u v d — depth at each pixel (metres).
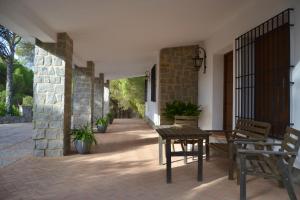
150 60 11.80
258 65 5.14
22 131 12.22
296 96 4.08
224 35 6.89
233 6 5.64
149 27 6.57
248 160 3.65
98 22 5.74
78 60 9.53
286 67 4.27
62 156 5.99
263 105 4.95
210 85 8.02
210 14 6.08
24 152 6.77
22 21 4.70
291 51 4.18
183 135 4.10
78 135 6.33
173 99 9.30
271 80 4.71
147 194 3.57
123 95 23.75
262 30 5.02
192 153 4.16
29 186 3.90
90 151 6.49
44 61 6.05
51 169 4.86
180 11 5.68
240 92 5.87
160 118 9.29
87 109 10.64
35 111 6.01
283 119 4.34
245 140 3.86
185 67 9.32
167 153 4.07
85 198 3.42
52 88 6.04
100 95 14.95
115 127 13.62
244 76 5.68
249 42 5.50
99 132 10.77
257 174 3.23
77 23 5.63
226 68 7.76
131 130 11.99
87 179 4.24
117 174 4.53
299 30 4.04
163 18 6.00
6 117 17.52
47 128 6.01
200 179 4.13
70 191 3.68
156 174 4.52
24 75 24.11
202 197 3.45
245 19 5.71
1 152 6.77
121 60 11.28
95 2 4.66
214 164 5.19
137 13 5.46
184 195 3.53
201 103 8.87
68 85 6.42
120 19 5.72
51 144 6.01
